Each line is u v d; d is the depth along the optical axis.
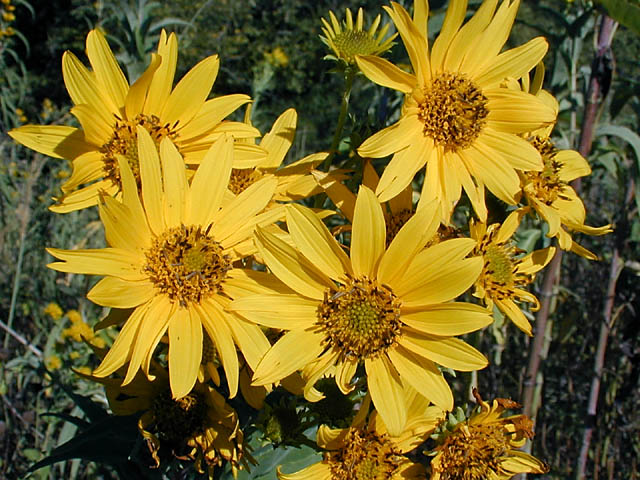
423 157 0.24
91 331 0.51
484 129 0.25
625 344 0.49
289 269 0.22
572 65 0.46
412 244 0.22
